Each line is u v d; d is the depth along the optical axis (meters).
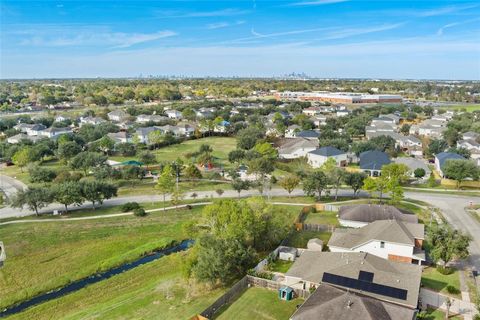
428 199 82.38
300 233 63.81
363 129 159.25
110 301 46.91
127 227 68.44
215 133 162.62
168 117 196.00
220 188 91.06
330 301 37.47
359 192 88.12
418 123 175.12
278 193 87.81
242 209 55.31
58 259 57.38
